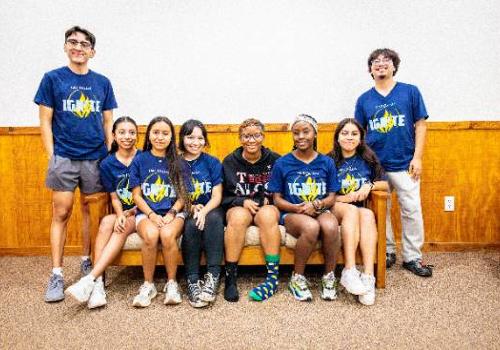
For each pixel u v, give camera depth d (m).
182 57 2.84
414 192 2.47
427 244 2.87
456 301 2.05
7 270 2.58
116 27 2.82
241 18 2.82
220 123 2.87
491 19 2.80
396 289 2.21
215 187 2.31
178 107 2.87
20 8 2.80
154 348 1.68
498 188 2.86
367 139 2.55
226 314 1.96
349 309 1.99
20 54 2.82
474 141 2.83
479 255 2.75
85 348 1.68
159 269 2.58
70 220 2.85
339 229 2.18
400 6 2.81
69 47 2.21
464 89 2.85
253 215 2.23
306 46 2.83
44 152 2.81
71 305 2.07
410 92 2.47
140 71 2.84
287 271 2.51
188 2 2.81
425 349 1.64
